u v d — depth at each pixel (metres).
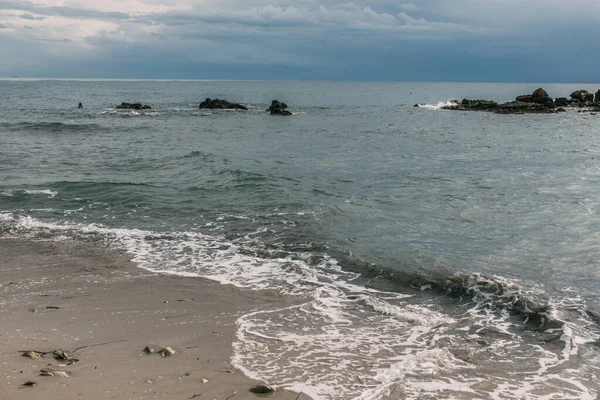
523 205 14.70
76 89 125.44
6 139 29.38
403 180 18.70
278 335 6.91
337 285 8.99
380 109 68.00
